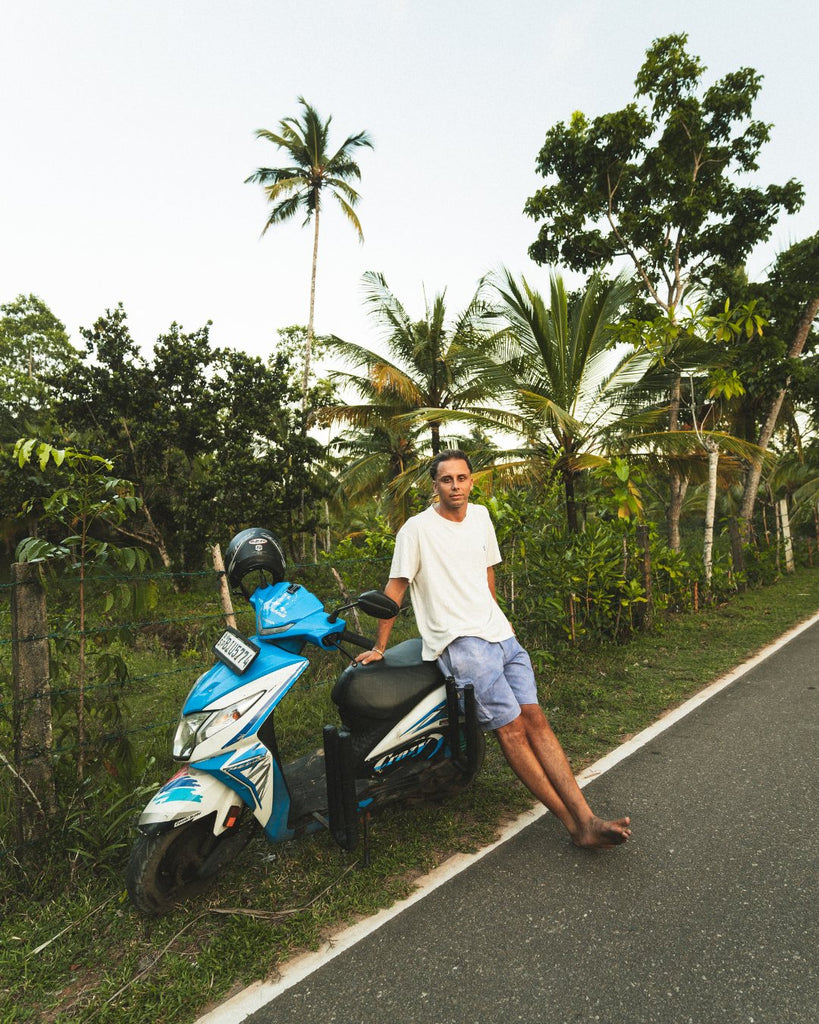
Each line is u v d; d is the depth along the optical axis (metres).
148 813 2.39
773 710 4.65
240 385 19.08
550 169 13.46
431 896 2.53
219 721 2.46
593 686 5.38
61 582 2.99
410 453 20.77
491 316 13.65
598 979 2.04
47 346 31.11
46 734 2.83
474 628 2.85
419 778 2.85
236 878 2.70
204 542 18.34
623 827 2.63
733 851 2.76
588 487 10.74
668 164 12.52
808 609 9.31
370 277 17.36
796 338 15.12
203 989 2.08
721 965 2.07
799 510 21.92
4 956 2.29
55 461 2.89
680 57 12.55
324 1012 1.97
